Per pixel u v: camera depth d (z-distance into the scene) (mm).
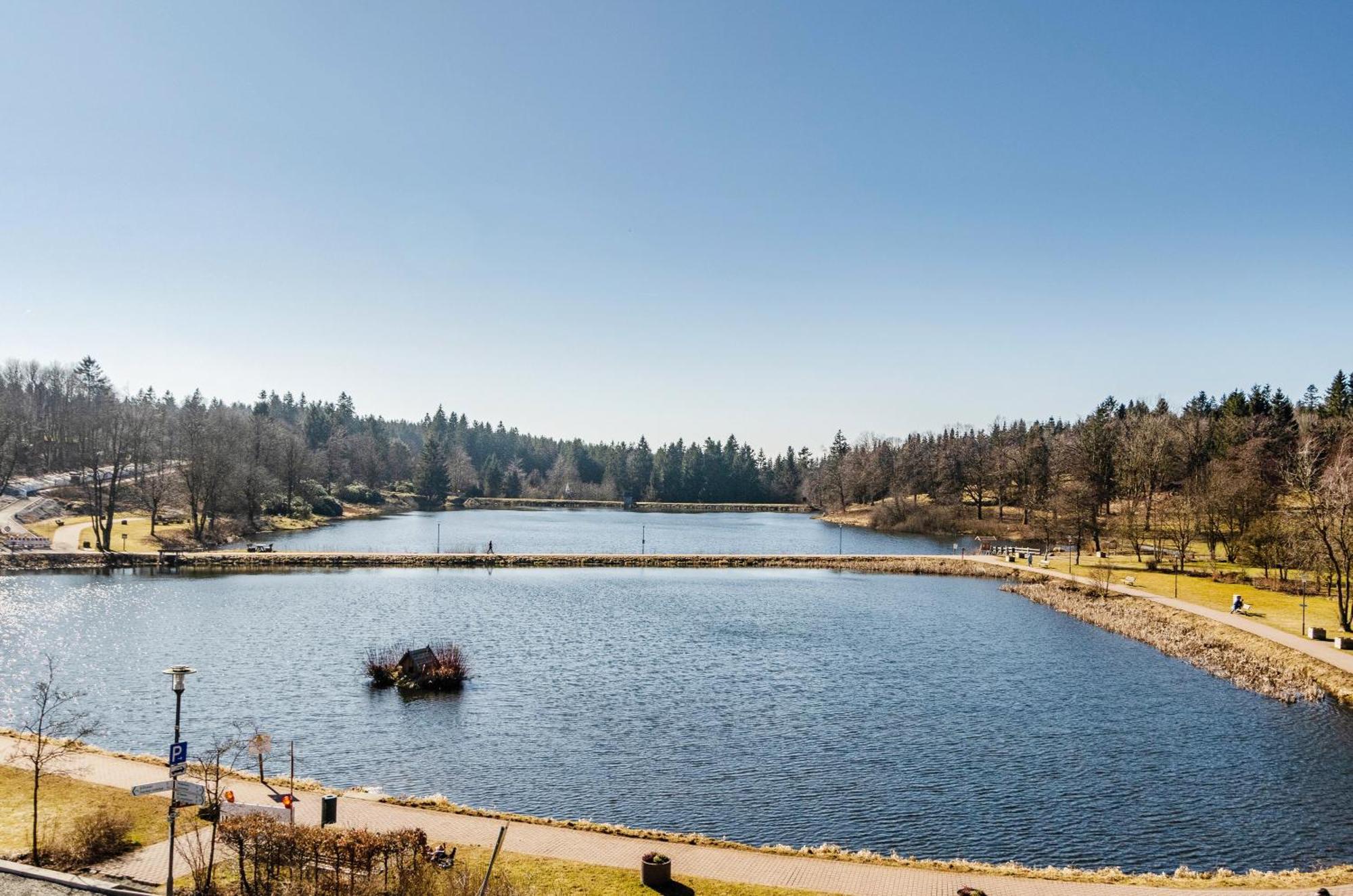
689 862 22578
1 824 23406
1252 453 106625
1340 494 63438
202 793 18844
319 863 19562
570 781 31312
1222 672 50500
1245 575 83312
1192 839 27203
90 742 34344
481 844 23094
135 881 20078
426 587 80250
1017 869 23172
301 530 140375
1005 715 40844
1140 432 128750
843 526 185250
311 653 51531
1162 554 102938
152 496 108000
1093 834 27391
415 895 18703
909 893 20875
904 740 36656
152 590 75000
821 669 49969
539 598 75188
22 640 53188
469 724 38062
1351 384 151125
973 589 86500
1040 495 150125
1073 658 54594
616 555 103188
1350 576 57531
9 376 192375
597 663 50562
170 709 39281
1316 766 34031
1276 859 25828
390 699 41781
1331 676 46781
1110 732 38438
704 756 34219
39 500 122188
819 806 29297
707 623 64688
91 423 140875
